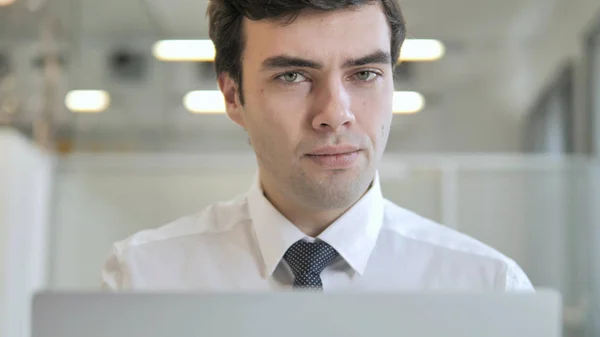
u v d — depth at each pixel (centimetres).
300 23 109
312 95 112
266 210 129
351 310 81
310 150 111
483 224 304
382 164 301
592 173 309
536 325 81
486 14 521
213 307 82
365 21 110
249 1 112
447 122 529
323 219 127
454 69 534
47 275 301
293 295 82
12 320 290
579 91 482
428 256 134
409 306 81
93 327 82
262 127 115
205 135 501
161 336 82
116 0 462
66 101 430
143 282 138
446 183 302
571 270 312
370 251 129
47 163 304
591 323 311
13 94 392
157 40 488
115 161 305
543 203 308
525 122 534
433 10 515
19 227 293
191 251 140
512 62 538
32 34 407
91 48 464
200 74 499
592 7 443
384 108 114
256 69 115
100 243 304
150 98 494
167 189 304
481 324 81
